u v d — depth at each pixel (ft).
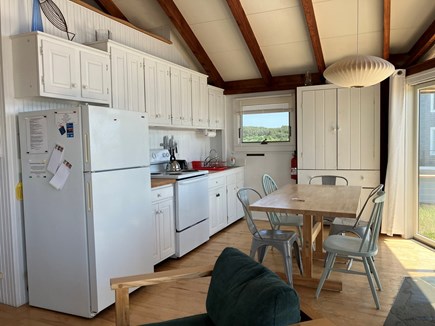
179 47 16.08
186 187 12.57
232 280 4.98
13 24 8.70
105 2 13.14
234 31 14.78
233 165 18.81
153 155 13.99
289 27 14.03
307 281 9.71
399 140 13.99
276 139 18.39
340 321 7.82
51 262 8.59
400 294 9.09
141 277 5.50
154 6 13.85
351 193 10.94
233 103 19.15
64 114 8.14
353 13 12.76
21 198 8.91
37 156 8.56
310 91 16.10
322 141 15.99
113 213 8.60
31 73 8.43
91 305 8.20
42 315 8.45
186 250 12.60
